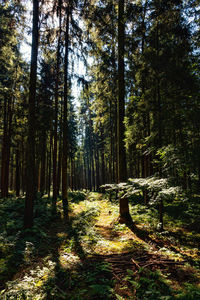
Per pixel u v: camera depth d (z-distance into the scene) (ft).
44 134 54.54
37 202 39.52
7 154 48.52
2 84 42.06
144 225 24.21
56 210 32.94
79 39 38.91
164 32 24.06
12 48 37.88
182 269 12.60
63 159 41.93
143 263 13.50
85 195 64.90
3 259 14.40
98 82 40.91
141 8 23.53
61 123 57.62
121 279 11.70
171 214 29.25
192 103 21.81
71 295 10.31
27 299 9.78
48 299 9.98
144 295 10.05
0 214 27.63
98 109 48.01
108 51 36.68
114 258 14.64
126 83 36.37
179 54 22.25
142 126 27.61
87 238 19.66
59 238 19.86
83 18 35.53
